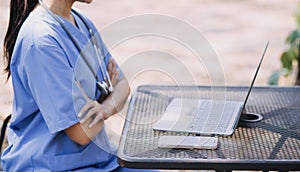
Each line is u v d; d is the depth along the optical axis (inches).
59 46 92.5
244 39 321.7
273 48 306.8
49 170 95.0
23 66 92.2
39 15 94.6
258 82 259.1
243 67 278.2
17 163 96.9
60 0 98.7
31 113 96.5
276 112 103.8
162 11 374.0
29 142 96.2
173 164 83.0
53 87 90.4
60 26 95.3
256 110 105.0
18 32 98.3
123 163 84.0
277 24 349.1
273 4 393.4
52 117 90.5
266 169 82.3
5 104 167.8
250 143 89.2
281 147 87.6
